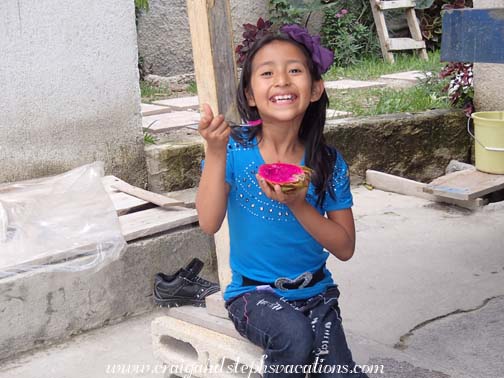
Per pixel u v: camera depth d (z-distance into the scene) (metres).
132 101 4.66
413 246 4.28
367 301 3.57
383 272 3.92
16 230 3.53
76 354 3.21
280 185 2.16
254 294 2.43
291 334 2.27
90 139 4.53
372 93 6.63
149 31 7.78
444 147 5.77
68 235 3.49
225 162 2.34
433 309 3.47
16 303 3.21
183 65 7.99
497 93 5.60
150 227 3.60
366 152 5.48
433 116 5.68
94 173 4.30
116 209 3.86
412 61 8.25
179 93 7.17
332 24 8.59
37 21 4.22
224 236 2.83
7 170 4.26
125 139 4.67
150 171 4.79
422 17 9.06
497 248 4.22
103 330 3.44
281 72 2.35
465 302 3.54
